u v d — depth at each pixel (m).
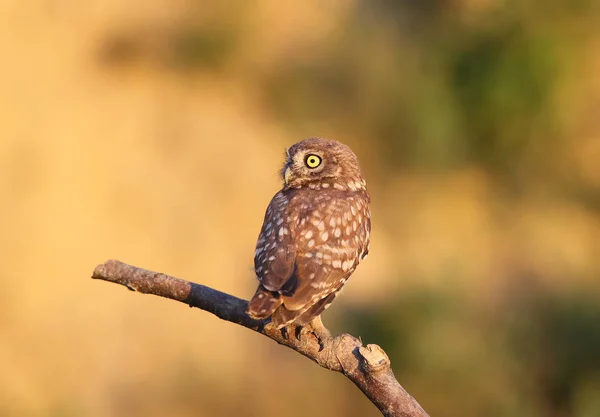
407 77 19.69
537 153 19.88
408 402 4.80
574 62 19.91
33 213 16.22
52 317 14.97
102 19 19.53
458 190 19.33
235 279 16.30
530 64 19.56
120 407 14.25
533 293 16.91
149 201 16.88
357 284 15.38
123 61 19.30
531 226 18.91
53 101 17.97
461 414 14.34
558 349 15.26
